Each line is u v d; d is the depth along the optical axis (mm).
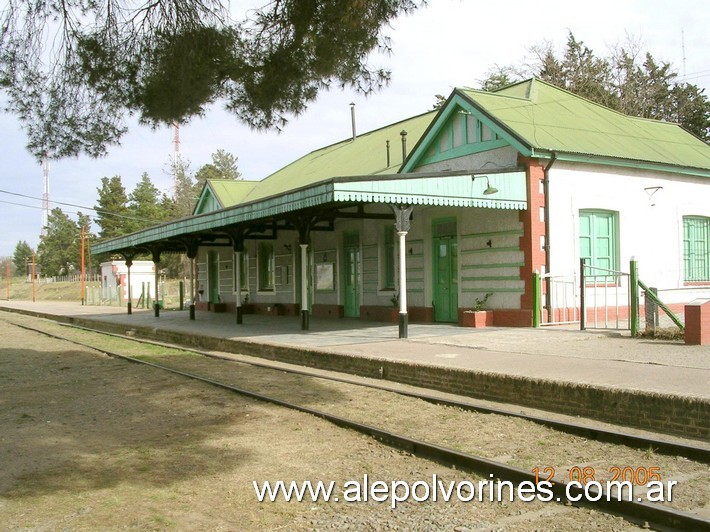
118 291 44281
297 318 22672
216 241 30016
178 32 10242
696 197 18594
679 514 4535
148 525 4895
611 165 16391
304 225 17031
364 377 11289
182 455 6766
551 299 15109
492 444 6793
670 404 7078
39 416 9023
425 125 22734
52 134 10609
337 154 26438
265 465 6352
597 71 39219
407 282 18781
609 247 16656
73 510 5250
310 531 4773
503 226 15609
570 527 4695
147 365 13500
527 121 16500
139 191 77250
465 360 10422
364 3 9328
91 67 10234
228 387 10344
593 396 7844
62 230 107688
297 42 10648
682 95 39000
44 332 23719
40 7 9602
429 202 13656
